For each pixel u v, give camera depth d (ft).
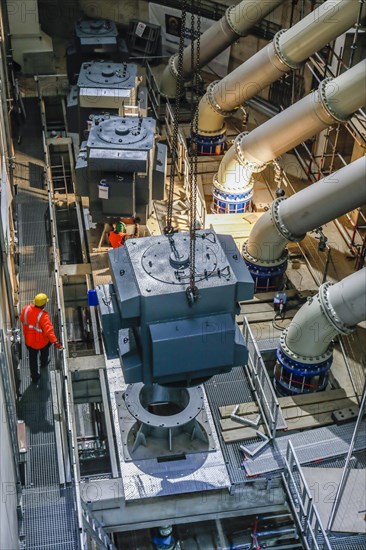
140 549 46.37
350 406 46.78
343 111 51.34
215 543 45.98
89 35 77.87
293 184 68.85
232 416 45.50
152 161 57.47
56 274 51.21
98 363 48.65
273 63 59.00
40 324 44.06
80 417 53.93
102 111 66.18
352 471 42.70
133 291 35.37
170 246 37.47
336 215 48.24
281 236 52.54
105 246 59.06
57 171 70.59
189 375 37.70
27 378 47.44
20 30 81.61
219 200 63.00
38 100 78.69
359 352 51.96
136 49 89.40
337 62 65.41
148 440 44.01
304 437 44.73
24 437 42.57
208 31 69.87
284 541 44.98
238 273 36.65
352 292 43.39
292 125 53.88
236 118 78.38
